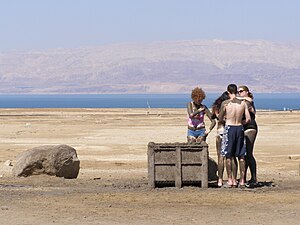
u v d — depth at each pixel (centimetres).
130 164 4297
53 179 3359
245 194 2823
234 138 2986
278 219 2327
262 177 3578
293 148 5362
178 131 7244
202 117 3080
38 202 2645
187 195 2791
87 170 3959
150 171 2981
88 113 12725
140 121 9350
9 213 2428
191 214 2409
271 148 5372
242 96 3070
